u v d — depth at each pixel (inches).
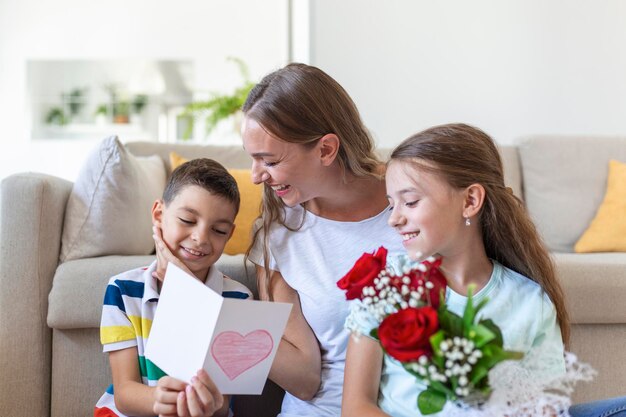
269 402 64.3
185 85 220.2
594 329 69.1
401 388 46.4
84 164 73.1
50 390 65.7
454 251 48.0
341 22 128.0
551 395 38.9
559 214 100.7
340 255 55.1
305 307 54.9
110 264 65.1
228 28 217.3
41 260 66.4
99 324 63.9
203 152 98.0
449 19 127.6
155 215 57.2
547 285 50.4
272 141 49.5
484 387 35.2
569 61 127.1
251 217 83.0
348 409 46.1
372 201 56.4
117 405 51.7
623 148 104.9
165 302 46.6
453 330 35.0
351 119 54.0
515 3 127.1
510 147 107.2
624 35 126.5
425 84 128.0
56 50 218.2
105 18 217.8
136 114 222.4
